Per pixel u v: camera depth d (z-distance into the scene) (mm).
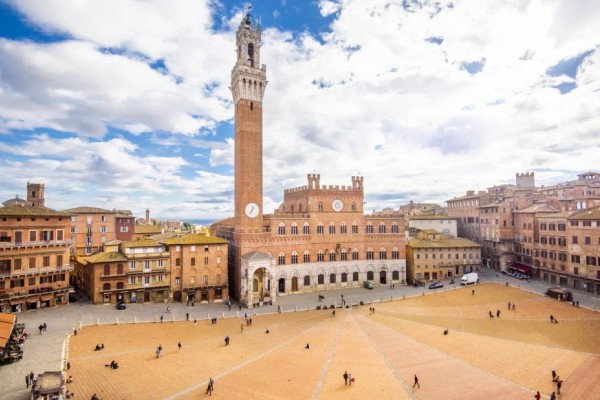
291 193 137750
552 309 89812
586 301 96000
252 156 113812
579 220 108125
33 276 86125
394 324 80438
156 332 75625
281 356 64750
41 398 43312
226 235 125312
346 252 126188
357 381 55750
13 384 50406
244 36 114812
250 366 60750
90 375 55531
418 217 165500
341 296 109688
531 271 128625
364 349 67500
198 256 104312
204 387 53438
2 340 56031
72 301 95750
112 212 131875
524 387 53781
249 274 101188
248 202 112188
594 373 57312
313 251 121625
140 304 96312
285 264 116625
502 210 141375
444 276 133750
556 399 50250
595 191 149000
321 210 123500
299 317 88062
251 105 114688
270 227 115250
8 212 82938
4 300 80875
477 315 87375
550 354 64688
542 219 123500
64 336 69438
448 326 79938
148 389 52312
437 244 134375
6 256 81625
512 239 140625
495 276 130500
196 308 95875
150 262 99500
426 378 56719
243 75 112938
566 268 112750
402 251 132000
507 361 62500
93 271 93500
